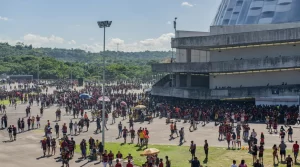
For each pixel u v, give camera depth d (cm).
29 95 10281
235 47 8294
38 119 6438
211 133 5409
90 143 4325
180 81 9875
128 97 9194
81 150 4347
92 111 7450
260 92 7300
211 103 7500
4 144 5119
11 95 10469
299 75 7694
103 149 4341
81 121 5950
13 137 5575
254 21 8531
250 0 9056
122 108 7450
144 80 18900
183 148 4553
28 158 4375
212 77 8506
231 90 7594
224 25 8569
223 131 5097
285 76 7812
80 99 9144
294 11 8181
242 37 7625
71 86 15350
